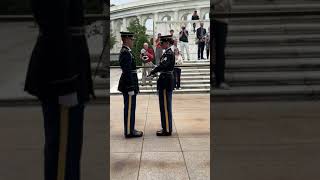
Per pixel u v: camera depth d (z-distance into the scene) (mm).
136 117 8125
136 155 5059
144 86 13680
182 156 5000
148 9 34062
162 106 6219
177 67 13414
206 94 12812
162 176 4254
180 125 7137
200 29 19703
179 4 32625
